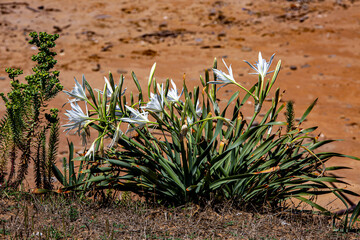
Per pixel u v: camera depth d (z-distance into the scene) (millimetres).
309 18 20156
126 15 20094
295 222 4973
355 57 16047
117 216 4797
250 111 11156
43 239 4188
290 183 5102
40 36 5520
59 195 5168
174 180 5070
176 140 5297
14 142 5375
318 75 14375
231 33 18234
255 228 4625
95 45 16172
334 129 10461
